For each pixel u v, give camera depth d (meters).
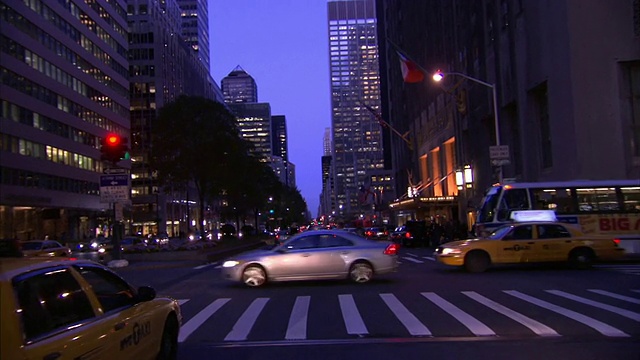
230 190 48.00
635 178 27.61
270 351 8.14
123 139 20.97
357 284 15.57
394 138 86.25
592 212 22.55
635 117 28.06
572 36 28.42
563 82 29.16
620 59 28.11
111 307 5.62
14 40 56.12
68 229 69.69
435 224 40.66
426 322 9.95
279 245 16.16
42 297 4.54
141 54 103.25
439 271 18.98
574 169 28.25
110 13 82.81
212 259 30.88
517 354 7.55
